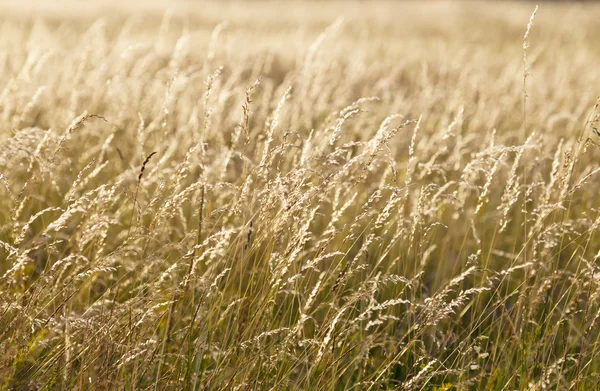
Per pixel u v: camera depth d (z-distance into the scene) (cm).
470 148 793
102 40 970
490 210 740
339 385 471
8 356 369
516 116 918
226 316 466
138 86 830
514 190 483
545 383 428
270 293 411
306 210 430
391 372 472
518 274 638
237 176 661
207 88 462
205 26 2644
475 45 2125
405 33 2744
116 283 439
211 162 683
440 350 493
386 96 944
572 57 1655
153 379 414
